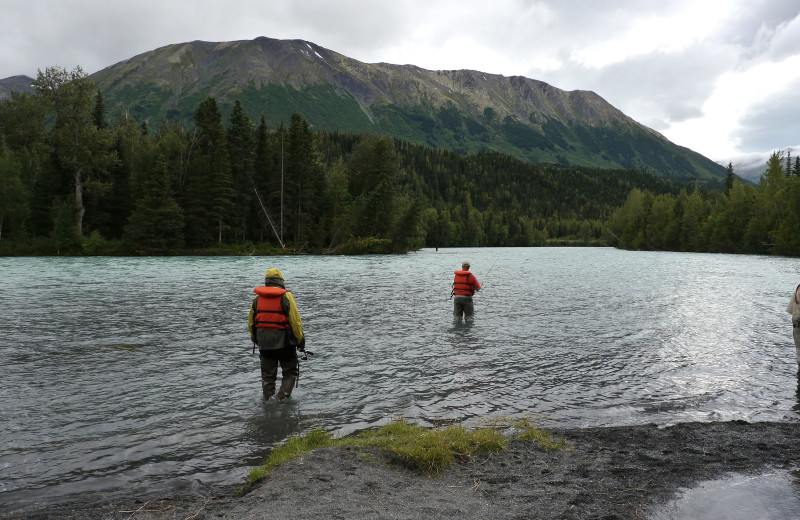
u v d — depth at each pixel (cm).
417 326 1438
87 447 588
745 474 513
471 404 769
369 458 546
